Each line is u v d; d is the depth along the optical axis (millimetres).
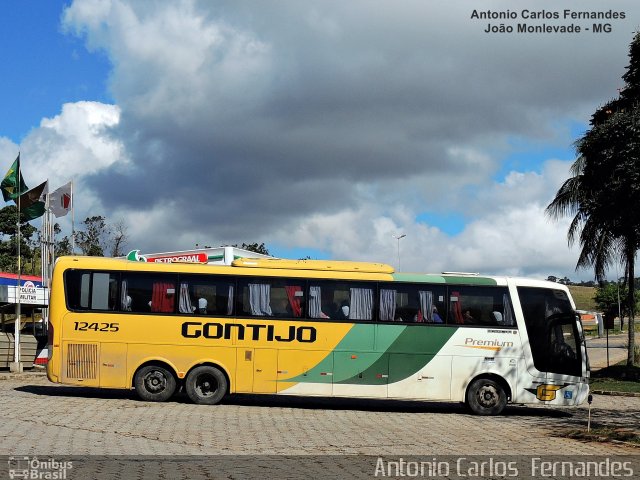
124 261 19922
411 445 13742
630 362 34250
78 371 19469
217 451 12469
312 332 19578
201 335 19547
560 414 20469
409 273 20109
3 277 32625
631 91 23062
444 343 19703
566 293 20219
